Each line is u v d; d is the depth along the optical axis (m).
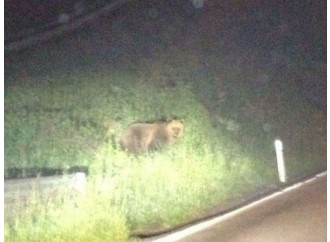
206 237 14.52
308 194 17.56
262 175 19.16
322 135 22.66
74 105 20.53
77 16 25.77
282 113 23.39
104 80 22.39
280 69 26.02
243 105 23.23
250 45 26.98
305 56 27.34
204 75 24.39
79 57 23.56
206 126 21.03
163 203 16.58
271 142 21.36
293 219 15.44
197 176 18.03
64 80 21.92
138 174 17.36
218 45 26.44
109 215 14.85
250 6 28.88
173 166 18.20
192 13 27.69
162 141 19.12
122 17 26.41
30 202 14.65
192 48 25.86
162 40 25.80
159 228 15.48
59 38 24.31
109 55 24.12
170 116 20.30
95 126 19.52
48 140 18.56
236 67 25.42
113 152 18.28
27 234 13.95
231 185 18.25
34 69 22.20
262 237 14.28
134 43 25.23
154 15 27.00
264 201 17.16
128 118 20.20
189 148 19.33
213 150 19.75
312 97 24.95
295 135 22.22
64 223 14.33
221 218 15.89
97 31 25.34
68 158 17.88
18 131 18.64
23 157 17.58
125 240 14.36
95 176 16.91
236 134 21.30
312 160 20.91
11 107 19.75
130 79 22.78
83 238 14.12
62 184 15.38
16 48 23.05
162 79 23.34
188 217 16.17
